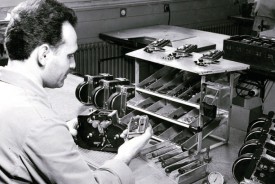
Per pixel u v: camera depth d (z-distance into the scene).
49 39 1.14
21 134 1.07
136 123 1.72
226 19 7.54
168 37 5.11
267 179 2.12
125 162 1.39
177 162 2.36
